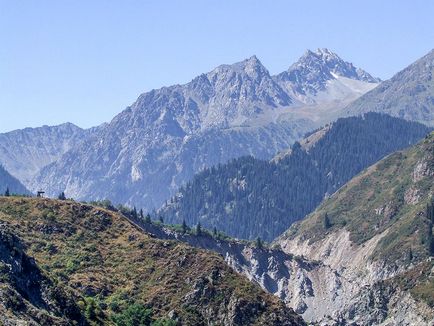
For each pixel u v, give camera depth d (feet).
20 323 526.98
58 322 564.30
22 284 592.60
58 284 640.99
